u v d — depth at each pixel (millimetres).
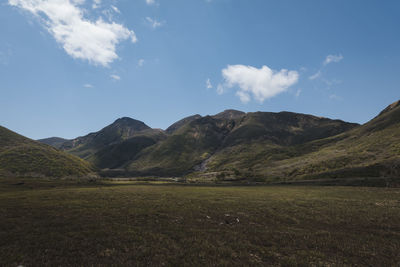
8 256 13133
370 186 70875
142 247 15047
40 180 91062
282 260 13586
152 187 75875
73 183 87000
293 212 29516
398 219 25188
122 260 12844
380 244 17031
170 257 13453
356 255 14883
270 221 24562
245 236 18422
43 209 27547
